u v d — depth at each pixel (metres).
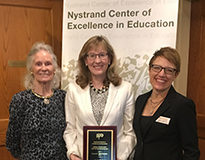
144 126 1.44
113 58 1.68
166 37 1.84
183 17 2.30
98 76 1.66
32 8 2.37
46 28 2.45
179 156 1.39
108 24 2.00
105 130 1.51
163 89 1.40
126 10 1.94
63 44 2.14
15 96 1.64
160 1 1.84
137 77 1.95
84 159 1.52
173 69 1.35
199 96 2.40
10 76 2.38
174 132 1.36
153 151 1.40
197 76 2.39
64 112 1.76
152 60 1.43
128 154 1.58
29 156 1.60
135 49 1.94
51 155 1.62
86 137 1.52
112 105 1.58
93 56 1.60
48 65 1.66
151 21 1.87
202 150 2.43
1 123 2.40
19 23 2.35
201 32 2.32
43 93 1.69
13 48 2.36
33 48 1.70
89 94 1.64
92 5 2.03
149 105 1.52
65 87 2.17
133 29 1.93
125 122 1.66
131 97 1.67
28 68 1.70
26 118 1.61
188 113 1.31
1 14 2.28
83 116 1.59
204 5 2.28
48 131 1.63
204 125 2.38
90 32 2.06
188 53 2.43
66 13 2.12
